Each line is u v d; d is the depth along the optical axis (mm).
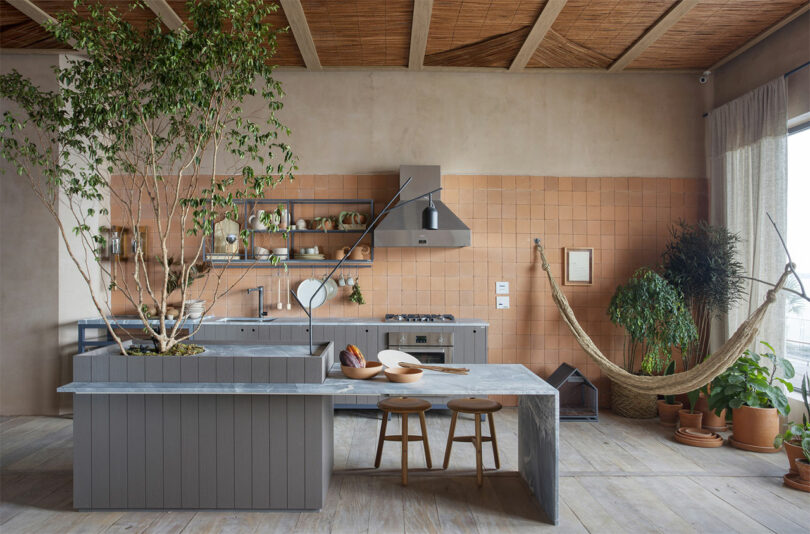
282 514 2893
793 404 4289
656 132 5512
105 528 2729
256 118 5438
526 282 5461
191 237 5426
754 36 4625
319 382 2859
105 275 5391
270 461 2914
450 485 3305
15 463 3719
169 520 2818
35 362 4980
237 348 3326
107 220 5375
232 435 2912
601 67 5348
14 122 3008
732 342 3279
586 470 3607
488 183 5465
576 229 5488
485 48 4887
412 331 4973
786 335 4578
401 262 5453
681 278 4809
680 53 4969
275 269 5441
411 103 5484
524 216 5473
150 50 2816
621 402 5086
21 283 4969
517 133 5496
